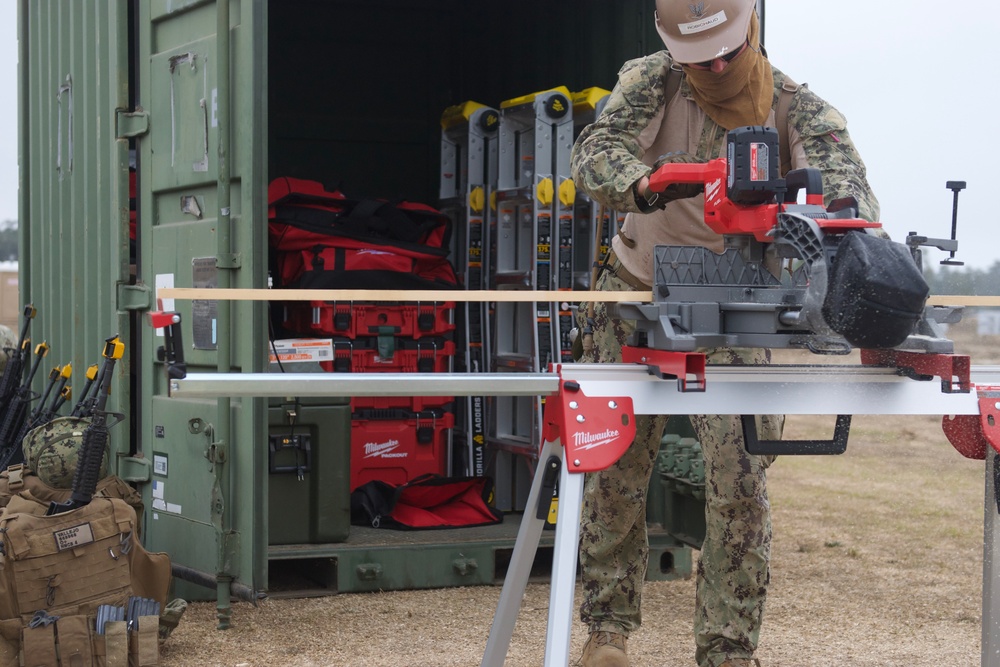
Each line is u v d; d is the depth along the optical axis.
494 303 5.54
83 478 3.46
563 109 5.19
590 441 2.25
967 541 5.80
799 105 2.98
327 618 4.16
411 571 4.57
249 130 4.04
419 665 3.63
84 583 3.42
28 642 3.29
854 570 5.10
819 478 8.18
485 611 4.29
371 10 6.59
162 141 4.50
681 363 2.23
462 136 5.90
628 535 3.28
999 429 2.35
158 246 4.55
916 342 2.34
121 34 4.64
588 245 5.23
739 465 2.95
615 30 5.55
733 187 2.22
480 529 4.97
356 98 6.58
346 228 5.21
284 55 6.44
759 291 2.33
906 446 10.16
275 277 5.30
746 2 2.67
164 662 3.63
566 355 5.21
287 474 4.52
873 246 2.04
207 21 4.26
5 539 3.32
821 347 2.22
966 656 3.78
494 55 6.61
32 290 6.15
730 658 3.00
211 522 4.12
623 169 2.66
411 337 5.28
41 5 5.90
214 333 4.20
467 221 5.70
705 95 2.90
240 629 4.02
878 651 3.83
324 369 4.84
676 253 2.35
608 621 3.28
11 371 4.98
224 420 4.11
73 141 5.23
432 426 5.39
